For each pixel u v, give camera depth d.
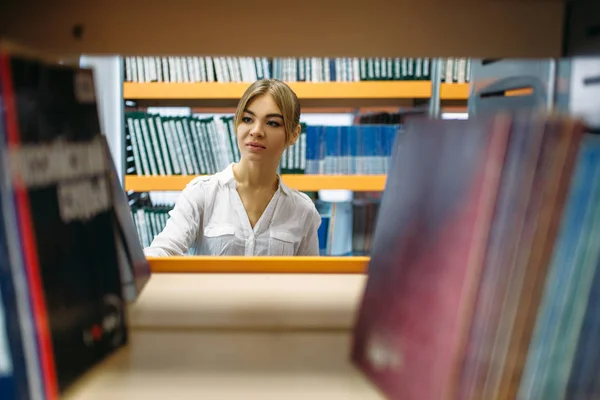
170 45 0.54
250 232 1.61
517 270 0.32
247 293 0.66
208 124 2.35
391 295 0.42
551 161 0.31
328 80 2.37
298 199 1.70
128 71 2.30
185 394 0.42
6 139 0.33
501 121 0.31
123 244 0.60
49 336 0.37
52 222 0.38
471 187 0.33
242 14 0.51
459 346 0.33
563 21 0.53
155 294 0.65
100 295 0.45
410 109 2.77
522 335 0.33
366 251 2.62
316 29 0.53
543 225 0.32
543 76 0.58
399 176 0.46
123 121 2.32
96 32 0.52
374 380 0.43
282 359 0.48
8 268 0.34
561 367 0.35
